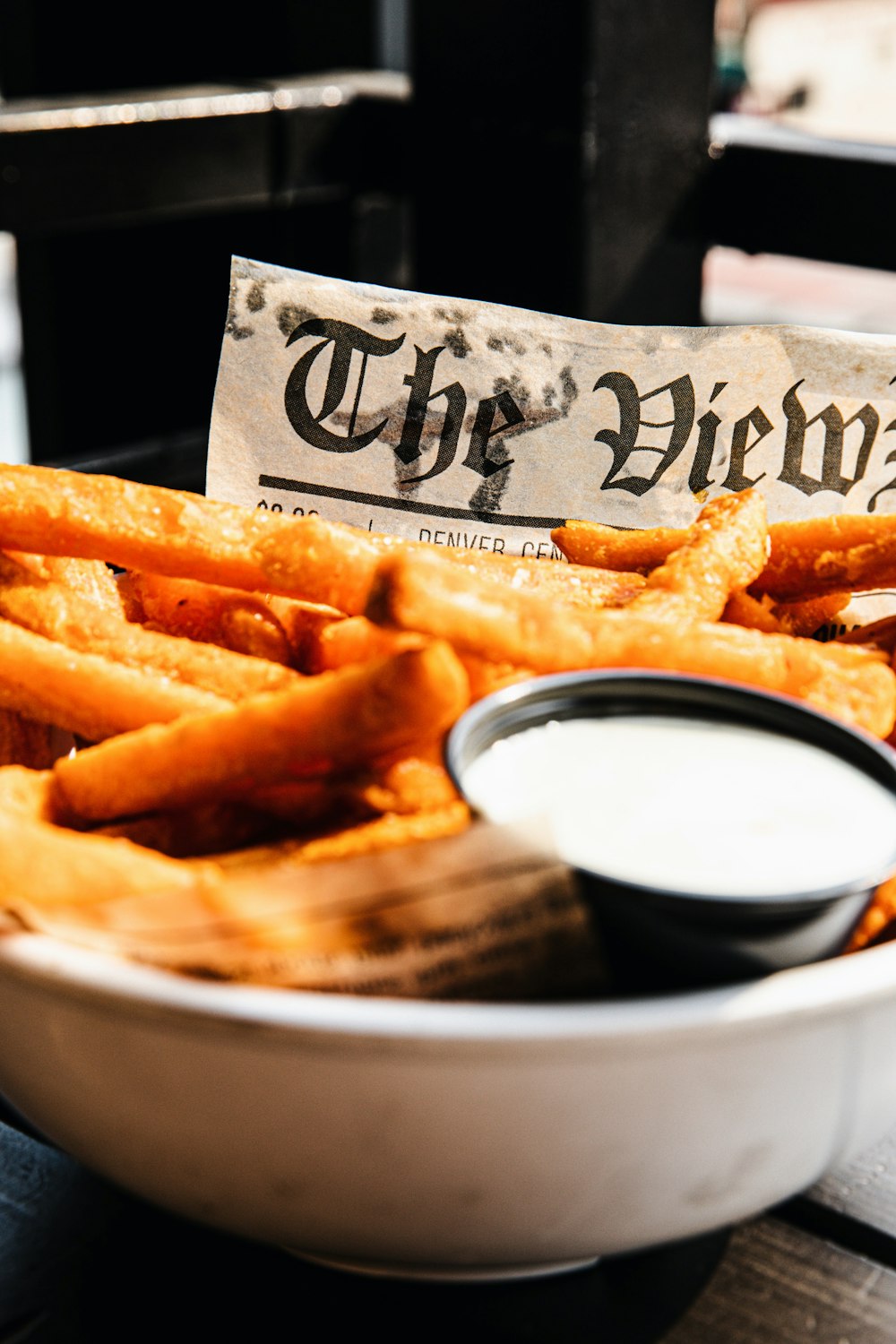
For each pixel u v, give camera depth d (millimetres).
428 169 943
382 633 333
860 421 411
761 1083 266
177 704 331
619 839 280
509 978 276
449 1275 300
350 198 1017
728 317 1815
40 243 1123
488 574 374
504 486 417
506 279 922
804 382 410
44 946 271
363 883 270
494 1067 257
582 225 870
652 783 293
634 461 416
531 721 306
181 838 322
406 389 413
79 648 350
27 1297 302
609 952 276
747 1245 314
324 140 981
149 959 274
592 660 320
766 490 418
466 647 309
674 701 311
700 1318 299
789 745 305
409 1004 258
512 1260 286
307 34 1145
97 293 1131
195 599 380
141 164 902
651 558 396
